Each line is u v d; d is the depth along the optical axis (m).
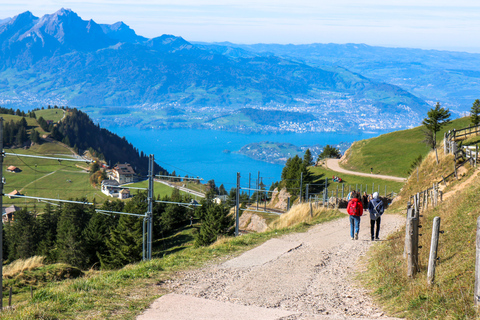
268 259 15.42
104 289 11.27
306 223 25.73
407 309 8.75
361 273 12.96
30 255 100.38
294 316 8.86
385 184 88.12
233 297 10.65
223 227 71.00
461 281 8.95
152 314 9.01
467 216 14.49
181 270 13.79
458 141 47.97
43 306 9.51
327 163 120.06
